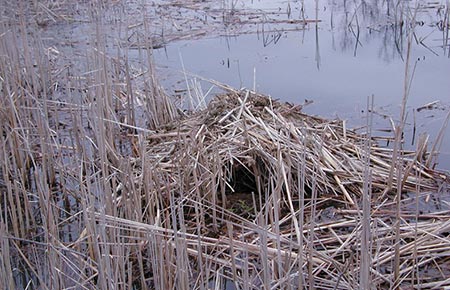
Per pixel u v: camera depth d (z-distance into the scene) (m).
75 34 9.04
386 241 3.91
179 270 3.01
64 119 6.12
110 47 8.31
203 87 7.06
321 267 3.61
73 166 5.00
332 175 4.72
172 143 5.15
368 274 2.92
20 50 7.67
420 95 6.55
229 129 5.13
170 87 7.08
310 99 6.57
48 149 4.96
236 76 7.40
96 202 4.29
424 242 3.82
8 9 8.77
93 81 6.05
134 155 5.27
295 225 3.86
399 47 8.24
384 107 6.26
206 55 8.26
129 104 5.98
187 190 4.54
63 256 3.47
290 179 4.56
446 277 3.60
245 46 8.60
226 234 4.20
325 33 9.09
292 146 4.84
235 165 4.78
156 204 4.32
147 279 3.69
